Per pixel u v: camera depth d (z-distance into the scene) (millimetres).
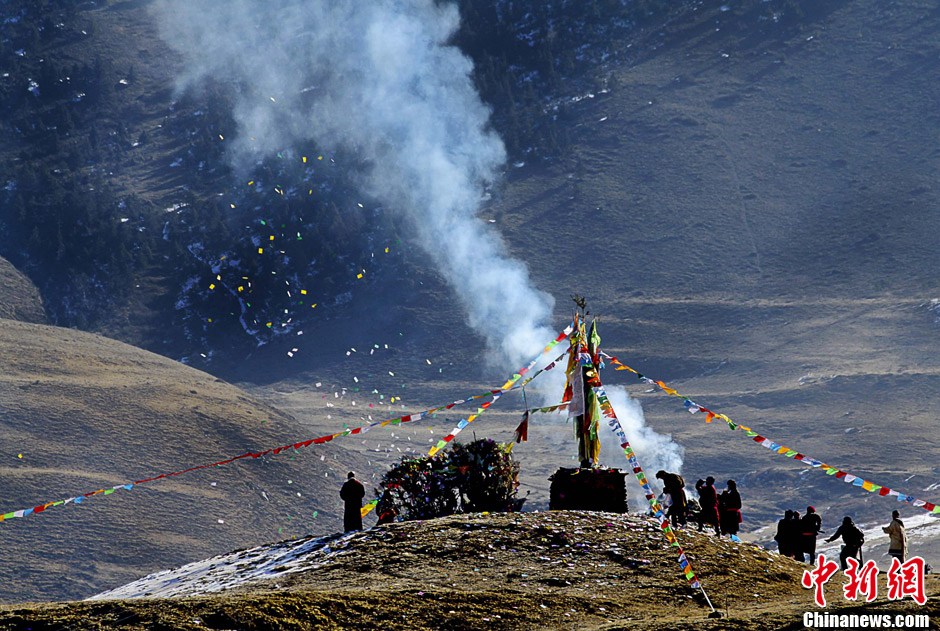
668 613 80562
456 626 74438
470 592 81062
